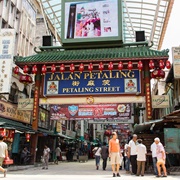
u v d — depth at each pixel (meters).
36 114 18.09
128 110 17.34
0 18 19.17
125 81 17.73
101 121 21.39
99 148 16.73
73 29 19.67
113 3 19.64
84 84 18.12
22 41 23.39
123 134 36.47
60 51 19.59
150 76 17.67
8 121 16.95
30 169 15.73
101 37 19.16
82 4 20.00
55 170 15.33
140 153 11.37
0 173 12.38
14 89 20.61
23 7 23.47
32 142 17.92
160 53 16.95
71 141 34.50
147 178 10.25
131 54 17.47
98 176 11.30
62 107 18.12
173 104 22.95
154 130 16.42
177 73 18.12
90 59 17.25
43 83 18.62
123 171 14.62
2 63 16.73
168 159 13.72
